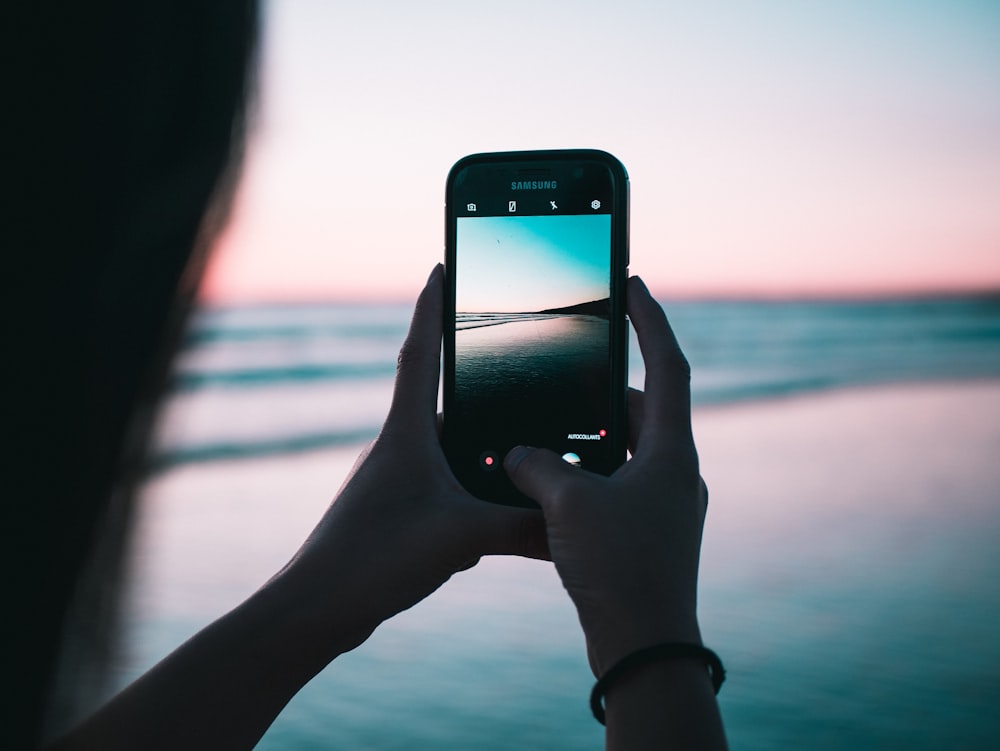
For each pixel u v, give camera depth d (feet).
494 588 22.09
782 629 19.30
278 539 27.55
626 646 2.44
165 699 2.65
